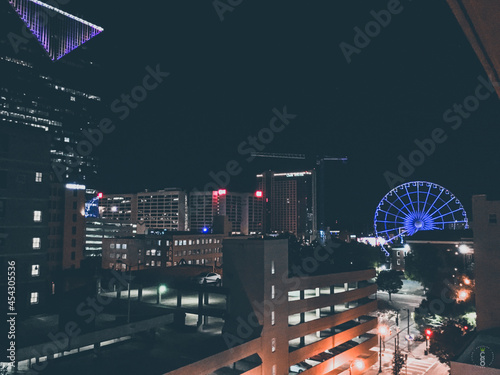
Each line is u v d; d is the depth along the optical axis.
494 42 7.32
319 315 68.75
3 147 56.84
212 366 46.53
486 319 51.16
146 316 53.81
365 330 78.19
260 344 54.75
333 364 67.19
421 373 69.50
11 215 56.28
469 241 131.38
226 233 169.00
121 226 189.38
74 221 111.88
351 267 81.56
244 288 57.56
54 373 40.38
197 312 59.84
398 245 167.62
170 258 142.25
